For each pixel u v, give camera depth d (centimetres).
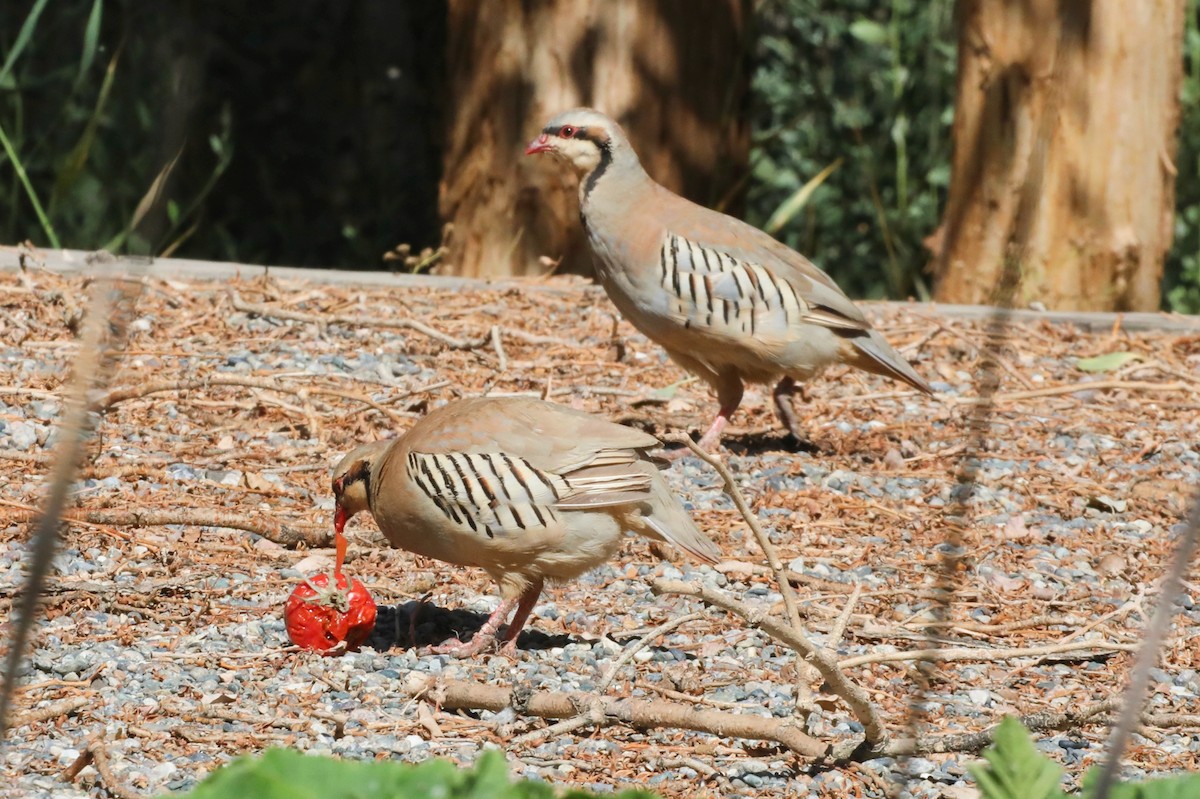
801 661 688
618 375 1427
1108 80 1758
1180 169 2238
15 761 642
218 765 648
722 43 1898
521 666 801
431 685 740
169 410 1217
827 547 1046
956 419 1367
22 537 945
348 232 2580
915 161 2369
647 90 1848
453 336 1481
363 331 1467
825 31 2427
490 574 830
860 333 1236
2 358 1295
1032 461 1265
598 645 841
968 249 1827
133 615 838
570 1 1828
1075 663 855
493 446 798
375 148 2722
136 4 2231
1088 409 1419
